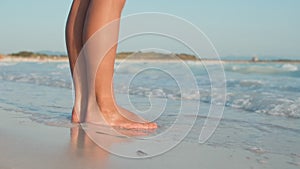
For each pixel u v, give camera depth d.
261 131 1.46
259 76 4.48
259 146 1.23
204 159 1.06
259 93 2.55
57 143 1.15
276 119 1.73
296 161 1.07
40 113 1.72
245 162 1.05
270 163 1.05
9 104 2.04
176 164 1.00
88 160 0.99
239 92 2.62
